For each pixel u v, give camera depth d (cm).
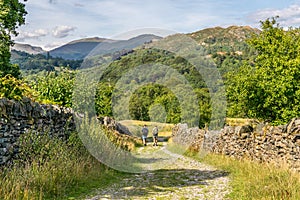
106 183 832
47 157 805
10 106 772
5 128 747
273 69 1508
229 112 1606
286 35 1612
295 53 1546
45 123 948
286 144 901
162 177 941
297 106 1350
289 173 775
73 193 704
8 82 841
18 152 794
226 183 840
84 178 814
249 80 1518
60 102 1387
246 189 724
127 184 834
